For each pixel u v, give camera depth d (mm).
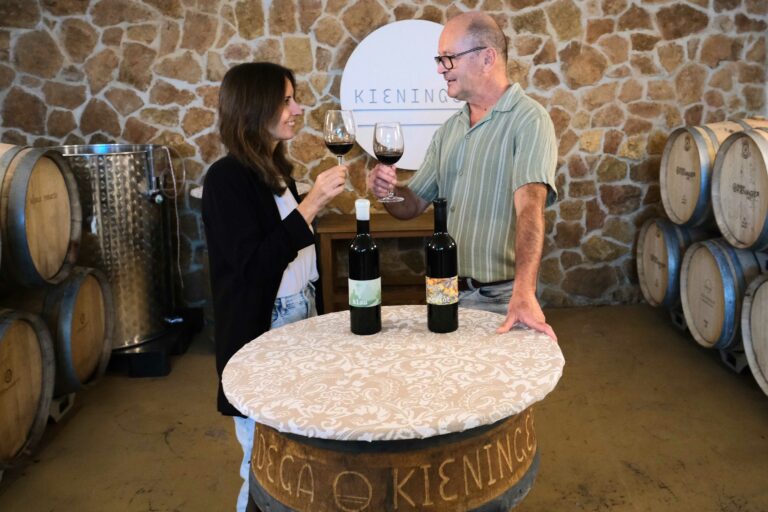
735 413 3115
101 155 3652
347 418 1268
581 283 4648
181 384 3623
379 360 1541
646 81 4414
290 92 2047
